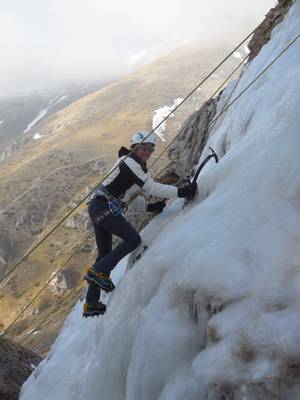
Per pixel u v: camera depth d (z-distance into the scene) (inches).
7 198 7687.0
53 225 6018.7
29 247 5935.0
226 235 173.0
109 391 196.9
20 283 5032.0
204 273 165.2
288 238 155.3
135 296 201.5
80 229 5708.7
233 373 135.0
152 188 227.1
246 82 398.3
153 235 242.4
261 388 127.6
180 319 170.2
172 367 162.7
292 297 139.3
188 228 193.3
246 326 141.2
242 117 323.6
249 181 190.5
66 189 7175.2
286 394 124.4
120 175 225.5
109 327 206.7
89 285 235.3
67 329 344.5
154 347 169.5
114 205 226.4
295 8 381.7
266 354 132.4
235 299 150.6
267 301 142.6
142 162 228.2
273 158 188.5
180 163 588.7
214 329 148.3
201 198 230.1
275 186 177.9
